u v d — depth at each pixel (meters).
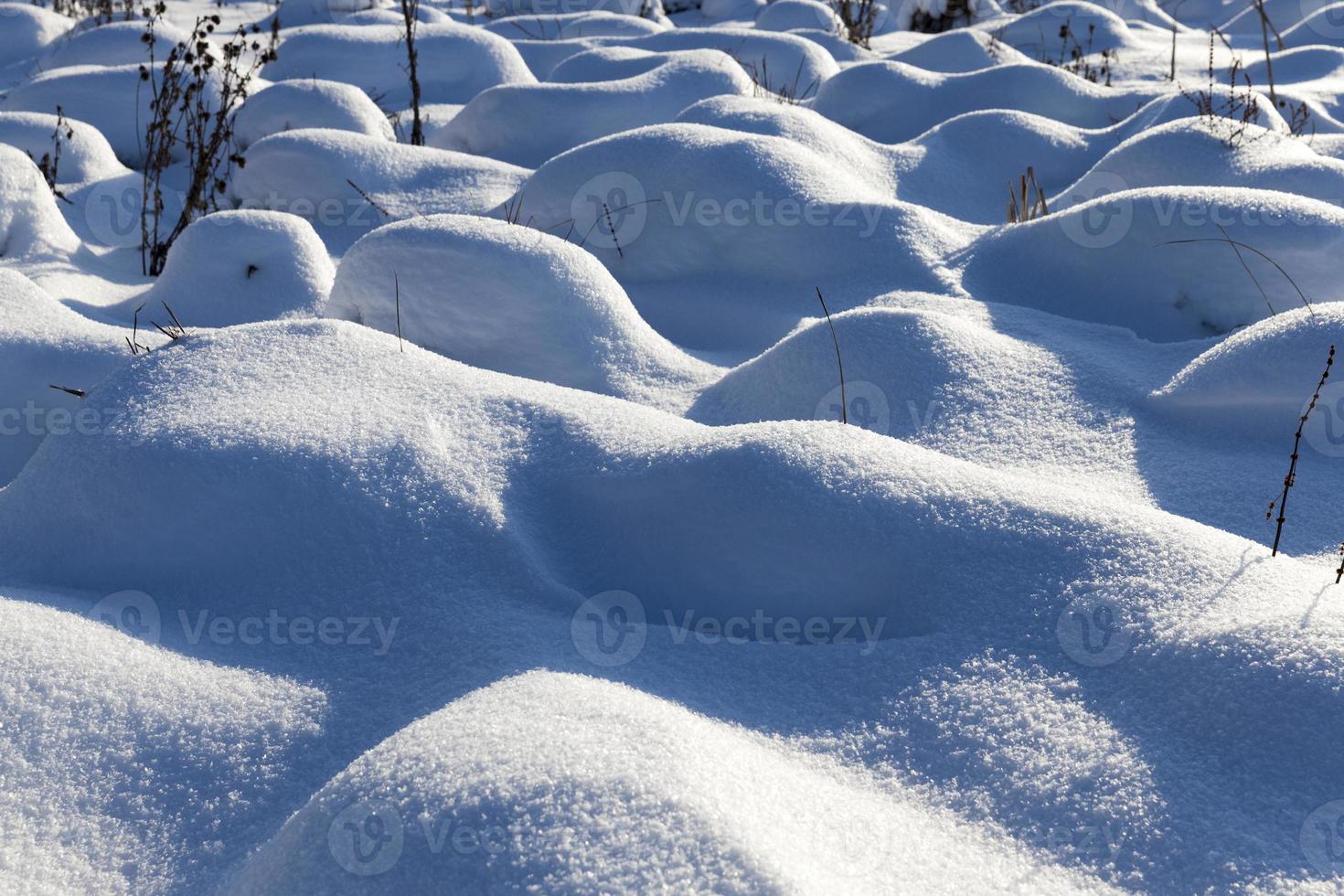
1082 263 4.02
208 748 1.80
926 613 2.01
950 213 5.58
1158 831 1.55
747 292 4.43
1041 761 1.69
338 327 2.79
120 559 2.24
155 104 6.13
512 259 3.57
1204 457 2.87
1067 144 6.12
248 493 2.24
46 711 1.81
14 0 12.36
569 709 1.62
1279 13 11.08
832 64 8.80
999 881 1.51
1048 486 2.21
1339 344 2.86
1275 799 1.57
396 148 6.12
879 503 2.14
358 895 1.39
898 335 3.27
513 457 2.44
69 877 1.60
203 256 4.43
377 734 1.82
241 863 1.62
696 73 7.24
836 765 1.75
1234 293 3.77
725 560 2.16
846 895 1.40
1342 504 2.63
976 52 8.79
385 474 2.29
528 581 2.16
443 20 11.73
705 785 1.47
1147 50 9.79
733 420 3.31
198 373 2.58
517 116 6.92
